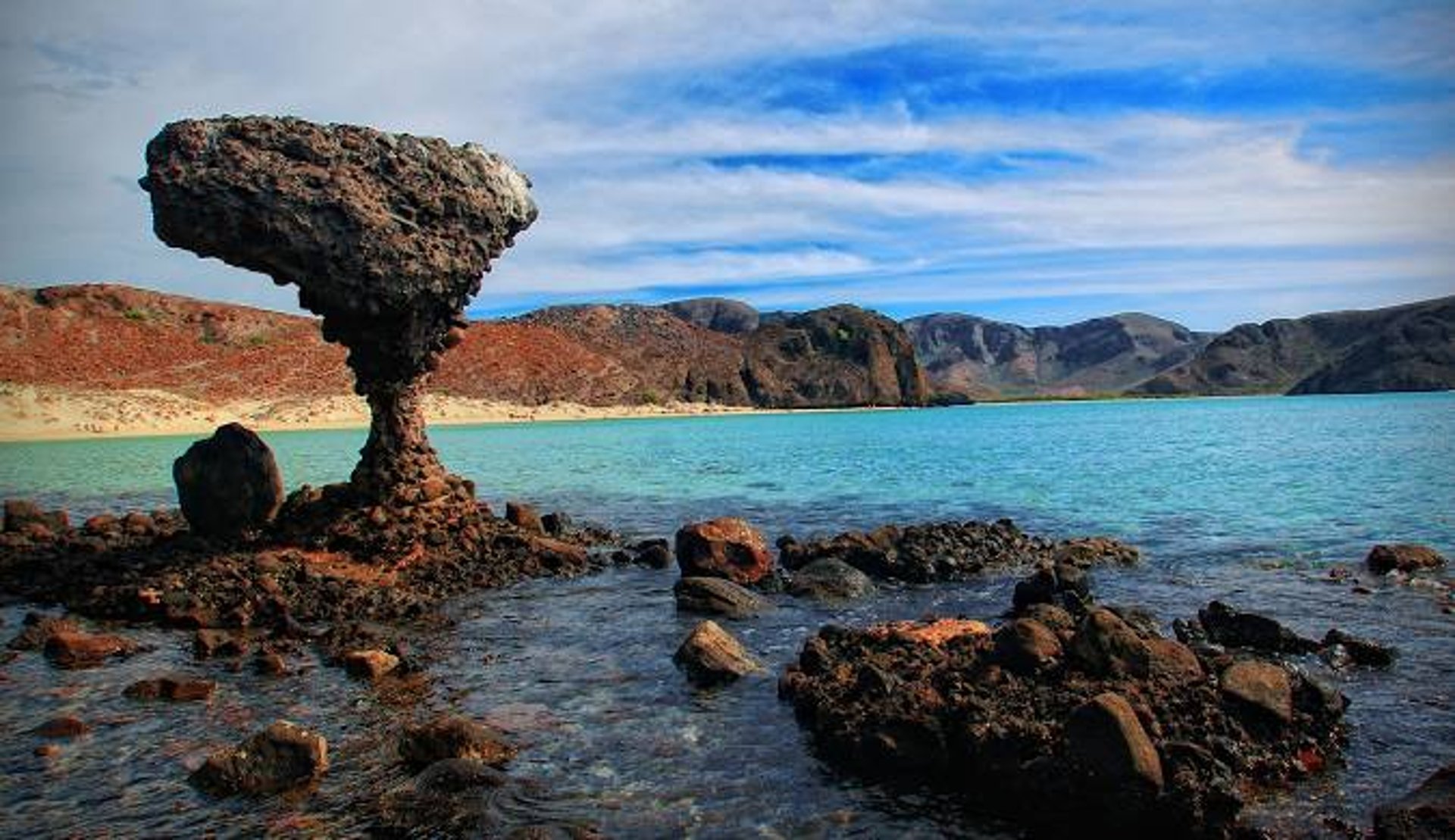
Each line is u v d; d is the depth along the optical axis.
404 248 21.02
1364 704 13.16
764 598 20.69
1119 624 12.31
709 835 9.97
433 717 13.39
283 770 11.16
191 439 85.19
